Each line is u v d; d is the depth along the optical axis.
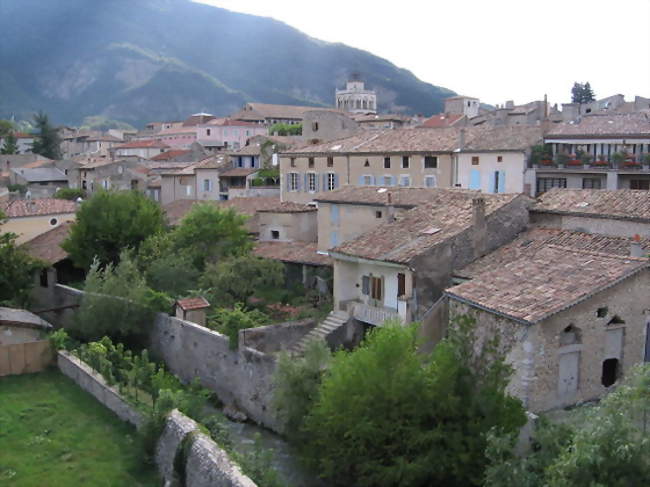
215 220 47.06
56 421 28.61
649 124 48.72
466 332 24.69
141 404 28.56
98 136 146.62
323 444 24.58
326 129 72.50
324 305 39.78
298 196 59.34
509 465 18.94
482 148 50.31
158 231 51.03
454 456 22.14
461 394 23.33
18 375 34.28
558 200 37.16
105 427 28.09
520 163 48.78
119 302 39.06
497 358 23.62
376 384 23.16
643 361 25.02
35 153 127.38
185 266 44.16
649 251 29.59
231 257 43.34
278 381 27.64
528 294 24.11
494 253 33.25
